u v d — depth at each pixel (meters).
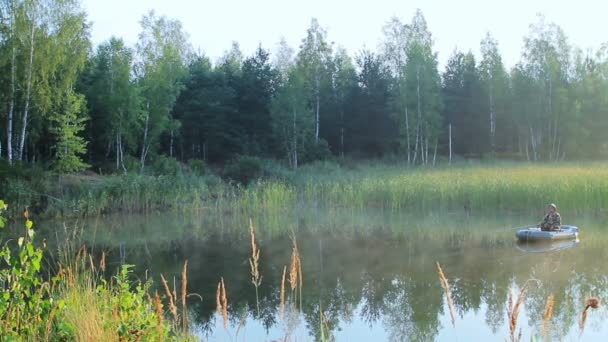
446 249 17.95
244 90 52.50
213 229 24.12
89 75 43.66
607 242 18.09
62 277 7.05
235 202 31.00
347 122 55.31
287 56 63.00
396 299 12.52
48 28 33.03
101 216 28.89
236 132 49.50
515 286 13.23
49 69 32.97
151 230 24.03
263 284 14.19
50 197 28.45
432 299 12.44
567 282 13.36
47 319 5.87
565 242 18.31
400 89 50.12
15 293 6.07
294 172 40.25
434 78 50.31
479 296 12.51
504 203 25.98
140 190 30.95
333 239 20.55
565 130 51.22
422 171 37.91
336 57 57.81
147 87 40.66
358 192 29.98
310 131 48.00
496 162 47.06
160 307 5.61
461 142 57.41
